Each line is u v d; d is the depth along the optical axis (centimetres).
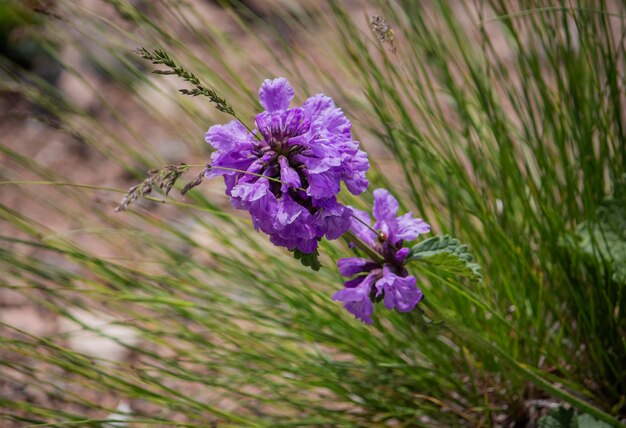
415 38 72
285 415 69
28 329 77
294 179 53
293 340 69
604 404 68
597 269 65
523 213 68
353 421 67
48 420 70
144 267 75
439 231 71
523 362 69
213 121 71
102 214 73
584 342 70
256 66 73
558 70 68
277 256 72
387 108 70
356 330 67
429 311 59
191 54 71
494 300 70
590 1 68
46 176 74
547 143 70
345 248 70
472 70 68
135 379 66
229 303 68
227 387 67
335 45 73
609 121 68
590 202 67
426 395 69
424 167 70
